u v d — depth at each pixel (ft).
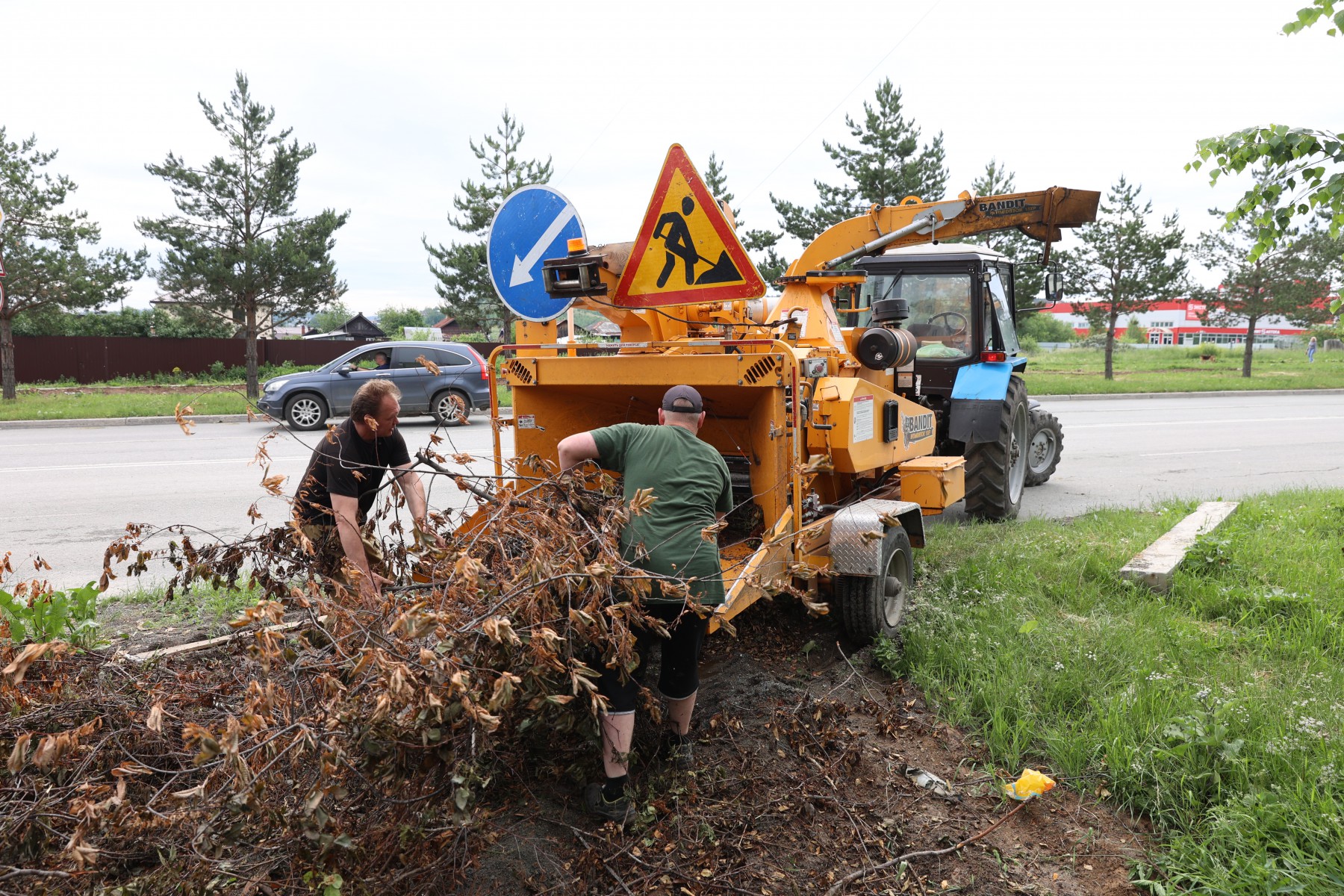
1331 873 8.46
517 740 10.32
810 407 13.89
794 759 11.35
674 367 13.01
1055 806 10.36
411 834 8.15
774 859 9.42
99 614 16.33
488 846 9.36
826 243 20.88
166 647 14.26
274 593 11.96
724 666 14.24
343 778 7.75
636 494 9.77
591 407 15.24
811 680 13.75
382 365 51.16
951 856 9.52
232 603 16.57
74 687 9.21
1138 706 11.70
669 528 10.36
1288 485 31.32
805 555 13.66
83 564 20.40
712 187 71.15
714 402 14.14
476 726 8.29
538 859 9.30
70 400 65.98
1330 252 92.22
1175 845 9.33
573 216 14.78
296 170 69.10
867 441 14.96
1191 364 127.65
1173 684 12.46
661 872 9.14
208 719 8.97
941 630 14.80
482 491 12.39
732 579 12.52
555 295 14.33
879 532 13.58
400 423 51.37
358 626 8.43
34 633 10.39
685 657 10.69
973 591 16.88
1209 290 101.96
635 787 10.55
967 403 24.11
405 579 12.10
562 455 10.92
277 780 7.41
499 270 15.60
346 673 8.15
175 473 32.65
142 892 7.37
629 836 9.78
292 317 75.31
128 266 69.97
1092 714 11.87
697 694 13.14
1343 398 76.69
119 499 27.86
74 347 89.51
